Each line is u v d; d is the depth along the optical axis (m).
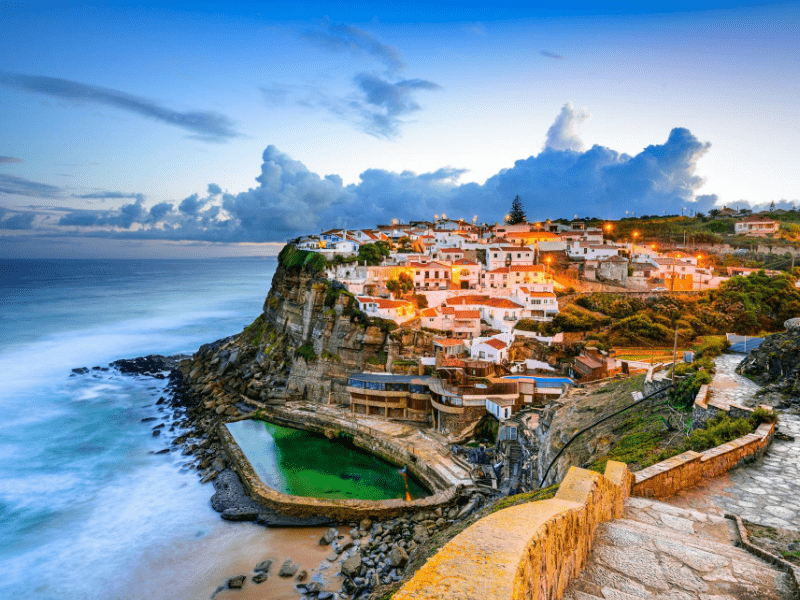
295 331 88.75
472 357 71.19
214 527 43.59
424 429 63.72
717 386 30.16
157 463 57.22
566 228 124.62
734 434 19.84
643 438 26.69
